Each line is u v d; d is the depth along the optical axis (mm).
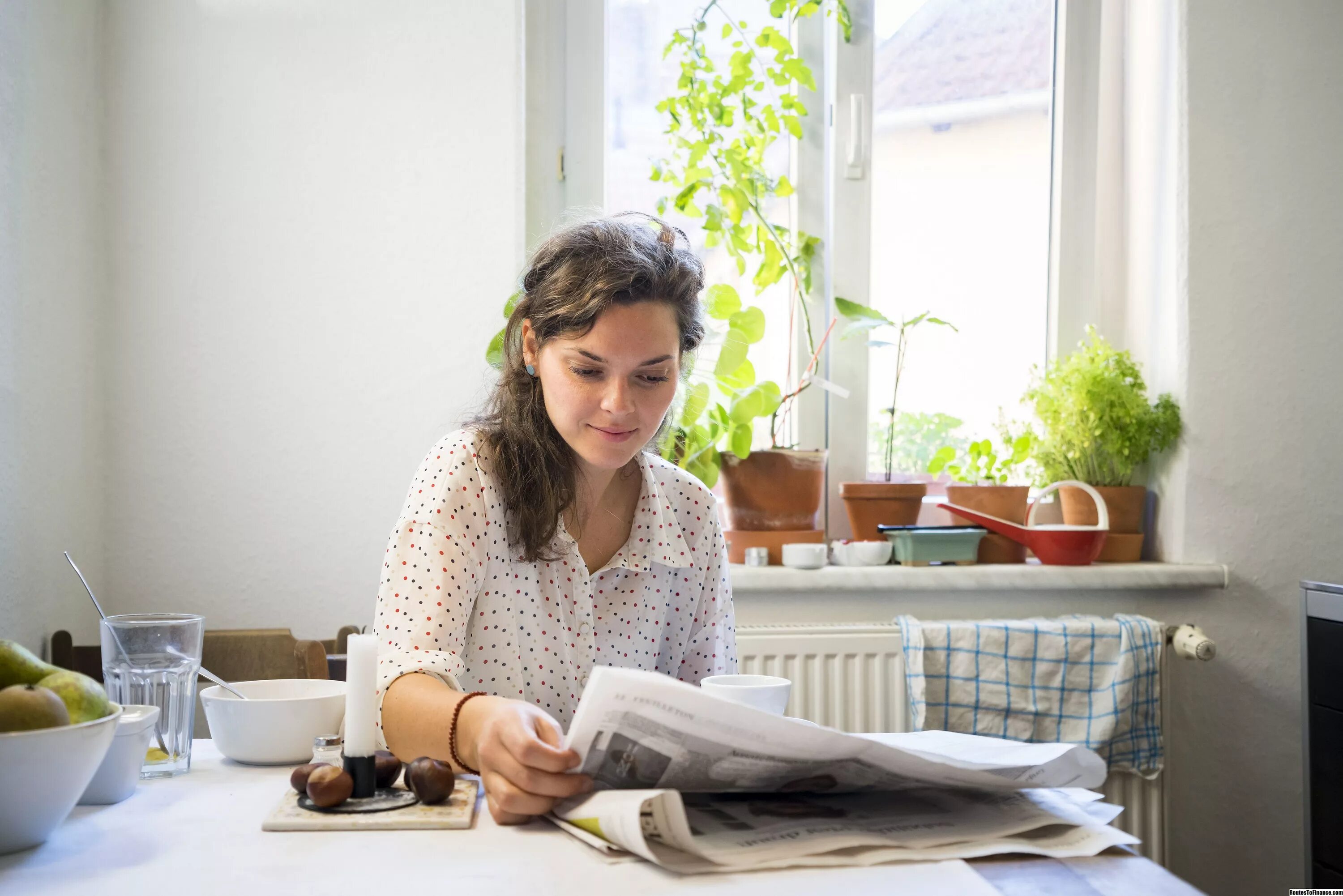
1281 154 2129
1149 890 603
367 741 757
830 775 706
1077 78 2289
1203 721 2057
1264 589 2090
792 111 2189
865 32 2242
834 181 2238
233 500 1865
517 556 1083
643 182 2213
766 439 2225
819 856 648
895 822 714
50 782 640
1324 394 2117
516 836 691
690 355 1176
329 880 603
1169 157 2145
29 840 649
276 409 1880
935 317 2287
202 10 1880
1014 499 2143
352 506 1890
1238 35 2125
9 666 687
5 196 1517
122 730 766
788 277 2236
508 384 1093
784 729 645
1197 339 2094
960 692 1904
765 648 1930
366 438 1897
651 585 1165
